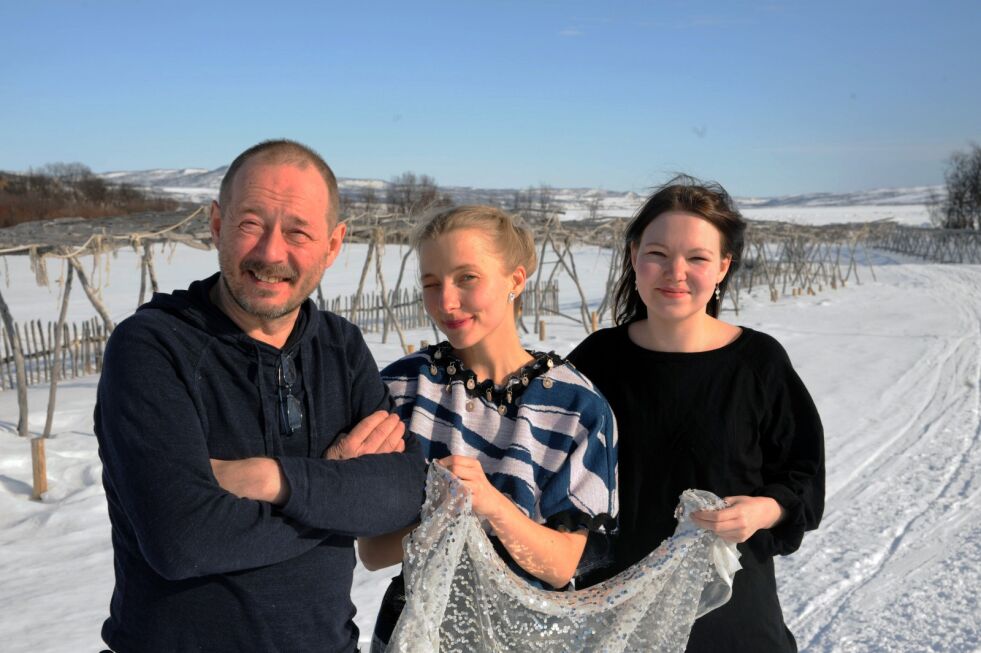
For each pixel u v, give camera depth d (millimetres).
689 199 2490
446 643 2025
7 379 12867
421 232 2207
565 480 2096
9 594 5039
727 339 2609
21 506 6820
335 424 1926
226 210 1773
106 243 10812
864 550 5754
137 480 1614
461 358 2289
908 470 7766
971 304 23453
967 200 61781
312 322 1904
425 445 2182
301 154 1806
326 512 1719
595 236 20328
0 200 59281
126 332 1722
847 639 4461
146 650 1687
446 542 1894
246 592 1710
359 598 4938
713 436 2484
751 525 2219
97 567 5535
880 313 21594
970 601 4879
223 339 1777
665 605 2230
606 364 2652
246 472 1684
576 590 2361
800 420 2508
